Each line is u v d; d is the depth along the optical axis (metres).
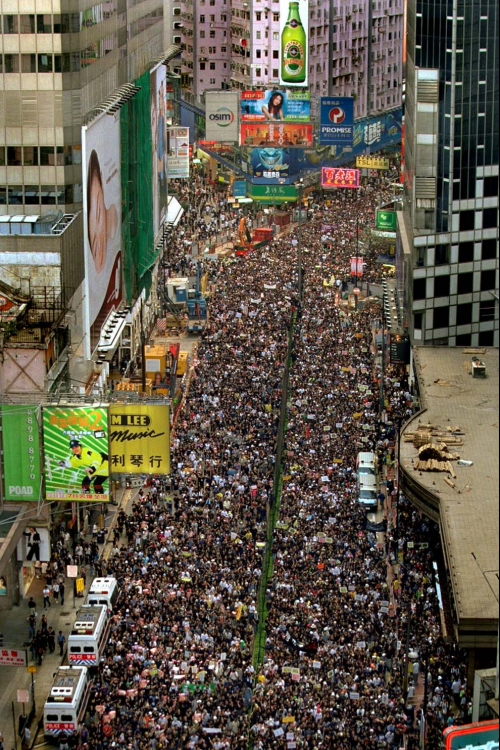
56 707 78.19
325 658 83.31
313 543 99.69
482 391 121.69
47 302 113.44
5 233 116.38
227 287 183.25
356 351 151.50
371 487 111.31
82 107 124.75
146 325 167.88
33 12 119.38
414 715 79.19
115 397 96.19
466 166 147.62
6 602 97.50
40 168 122.44
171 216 199.75
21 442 93.81
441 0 142.38
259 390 136.62
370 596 91.81
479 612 79.38
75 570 98.75
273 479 114.25
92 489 94.56
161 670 82.19
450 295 151.38
